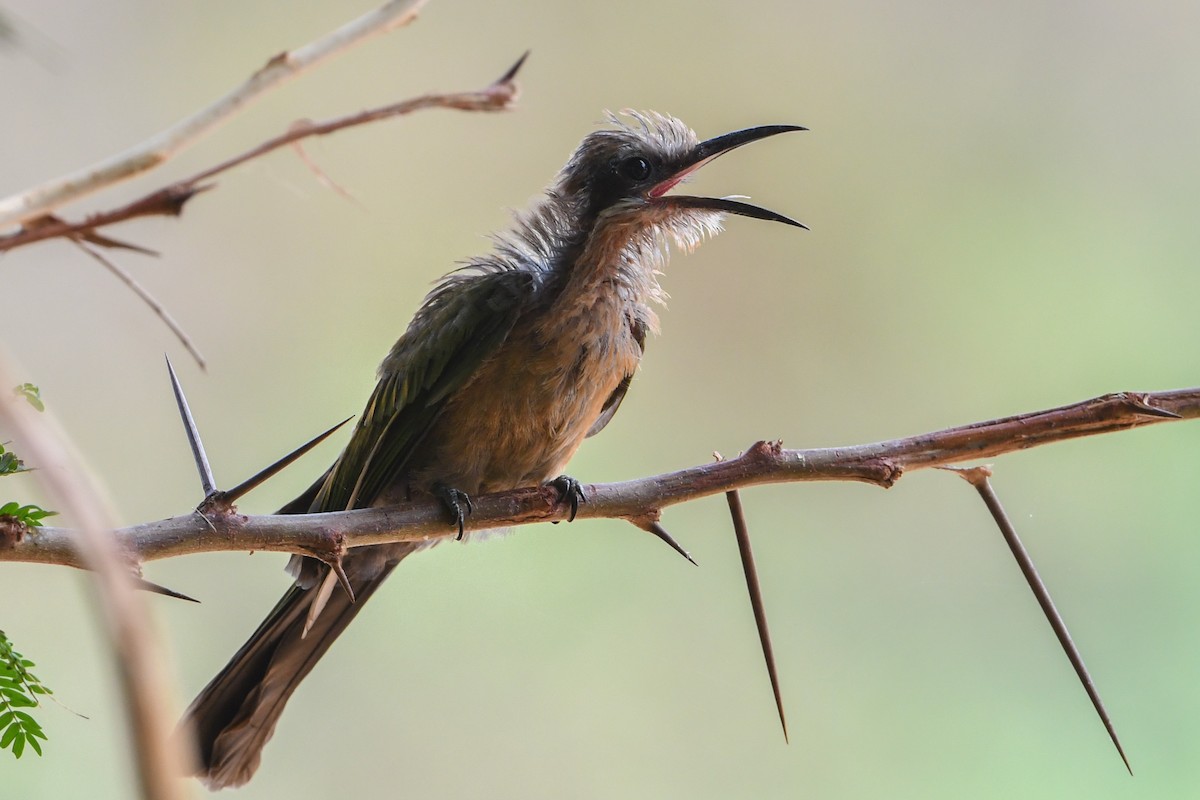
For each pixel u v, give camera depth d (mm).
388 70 14789
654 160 8117
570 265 7762
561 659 11922
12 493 6488
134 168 2799
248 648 7184
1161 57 16016
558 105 15273
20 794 9539
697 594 12391
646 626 12164
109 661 1871
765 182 15484
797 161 15562
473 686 11711
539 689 11758
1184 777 10828
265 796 11016
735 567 12523
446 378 7453
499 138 14906
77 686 10109
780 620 12320
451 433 7590
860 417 14273
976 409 14414
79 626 10336
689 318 14438
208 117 2852
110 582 1938
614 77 15445
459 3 15297
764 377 14398
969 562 12453
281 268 13648
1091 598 12086
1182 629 11719
